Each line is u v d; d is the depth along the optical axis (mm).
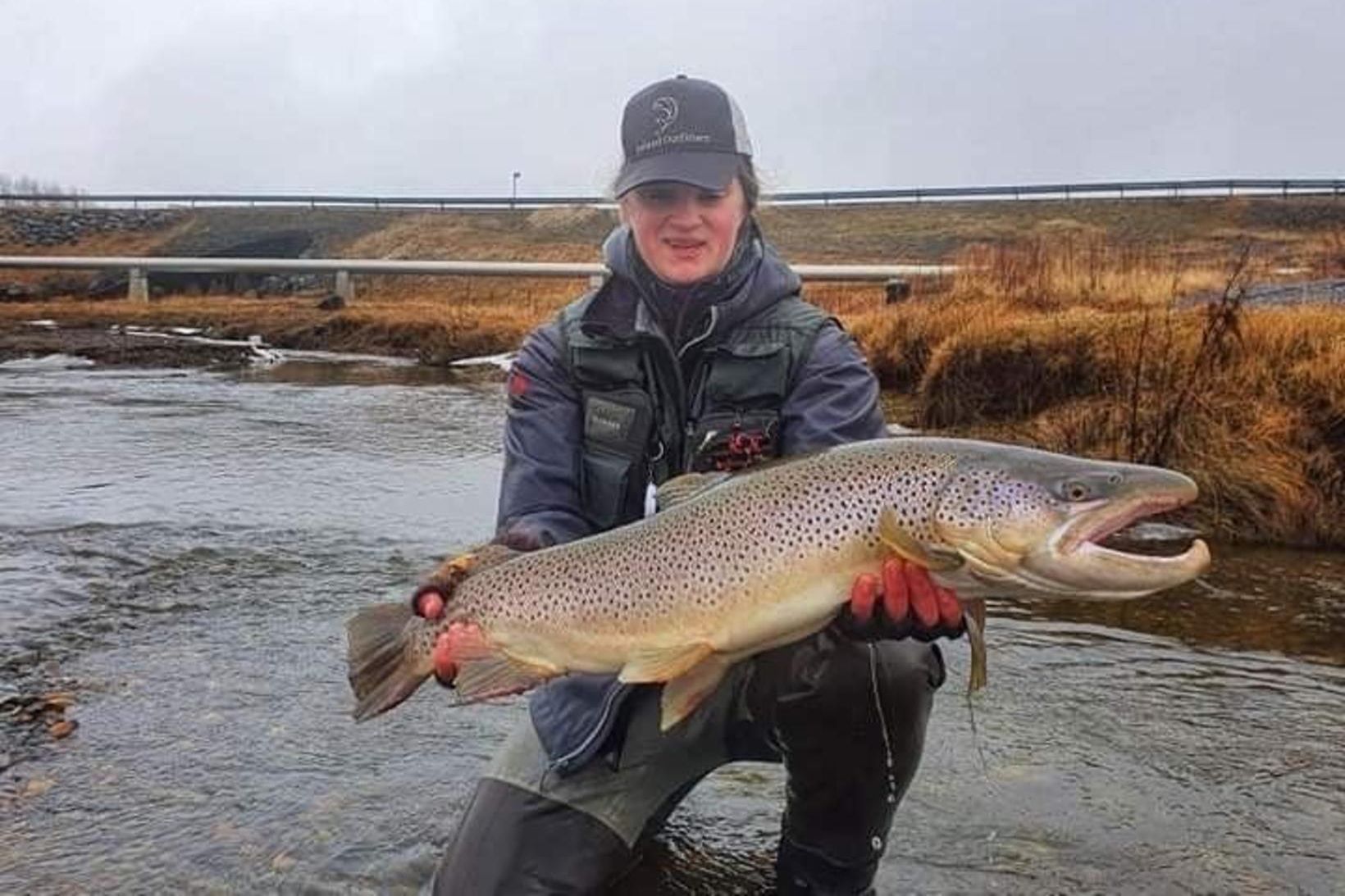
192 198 27641
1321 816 1808
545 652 1423
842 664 1431
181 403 7277
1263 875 1634
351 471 4828
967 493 1289
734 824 1791
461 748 2041
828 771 1483
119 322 13789
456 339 10844
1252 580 3146
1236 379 4145
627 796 1518
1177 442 3914
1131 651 2578
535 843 1482
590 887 1499
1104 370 4664
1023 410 4836
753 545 1345
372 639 1464
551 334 1612
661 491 1440
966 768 1956
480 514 3990
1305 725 2158
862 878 1547
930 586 1307
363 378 9102
